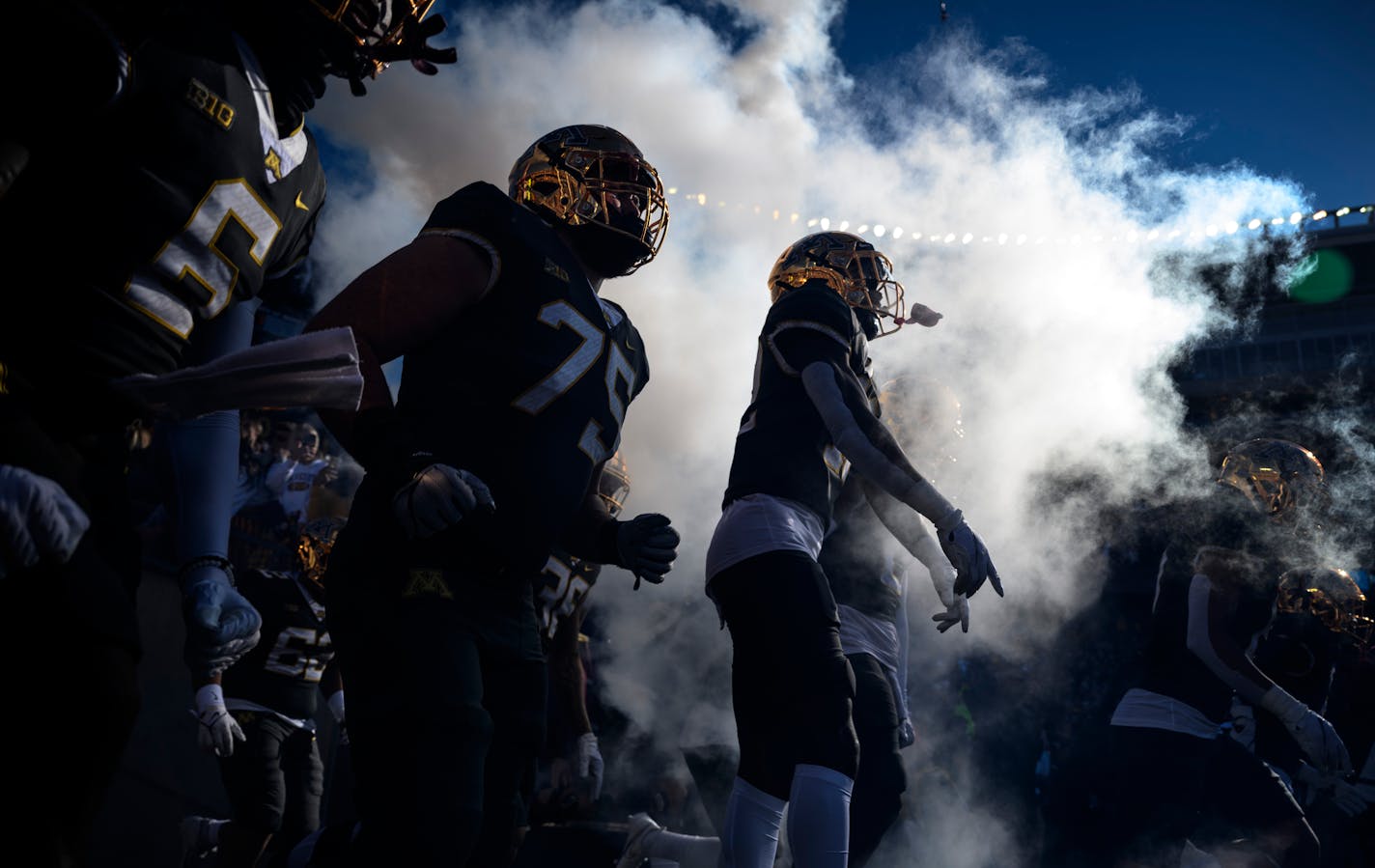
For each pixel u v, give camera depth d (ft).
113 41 3.72
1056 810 12.02
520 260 5.70
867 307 8.81
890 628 9.41
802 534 7.59
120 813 13.15
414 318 5.32
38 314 3.84
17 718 3.41
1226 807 10.16
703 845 10.61
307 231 5.15
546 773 13.44
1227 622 9.52
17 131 3.66
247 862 10.88
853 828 8.66
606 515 6.88
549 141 6.34
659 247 6.56
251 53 4.37
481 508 5.10
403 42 4.76
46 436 3.72
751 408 8.20
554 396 5.70
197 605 5.00
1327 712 12.64
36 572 3.43
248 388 4.23
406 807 4.95
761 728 7.27
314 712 11.61
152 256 4.01
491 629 5.49
